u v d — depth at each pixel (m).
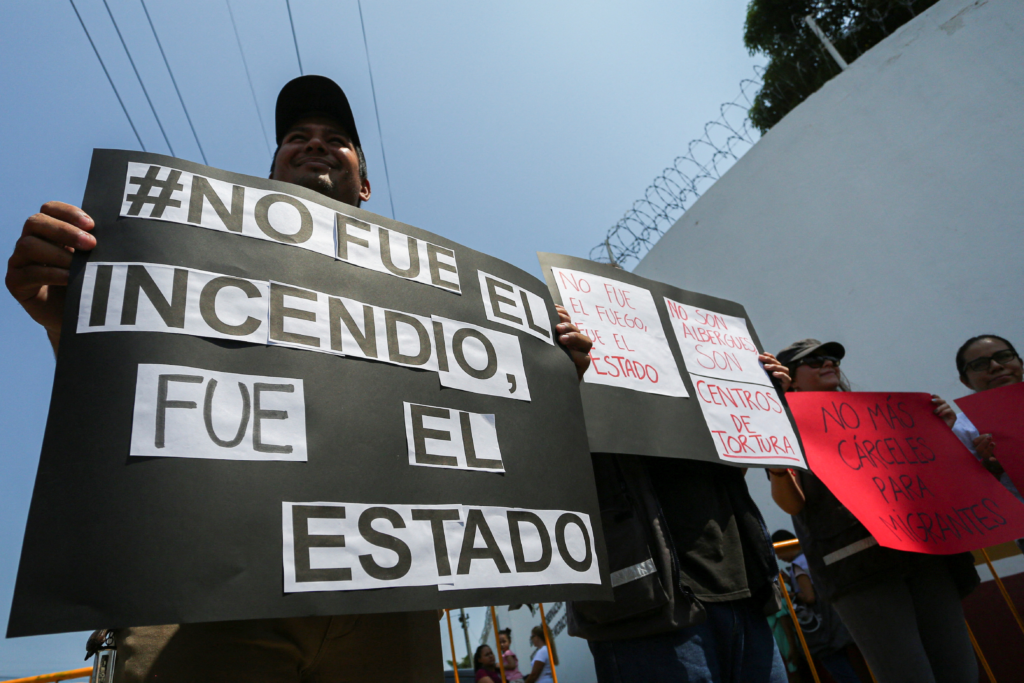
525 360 1.49
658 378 2.24
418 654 1.32
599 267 2.46
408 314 1.34
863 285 5.95
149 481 0.92
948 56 5.74
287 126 2.06
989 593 3.73
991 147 5.30
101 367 0.98
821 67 9.47
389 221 1.46
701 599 1.75
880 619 2.15
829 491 2.38
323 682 1.19
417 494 1.14
